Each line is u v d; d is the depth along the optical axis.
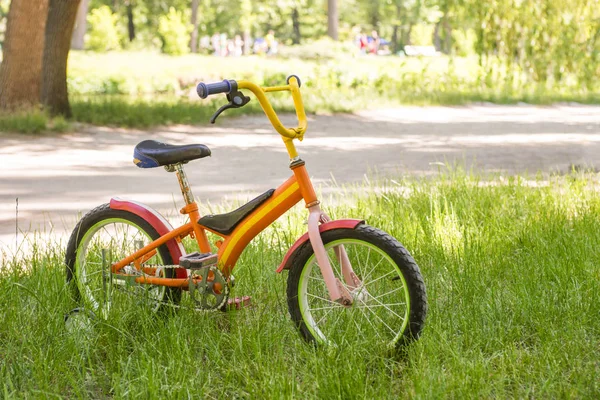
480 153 12.02
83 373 3.74
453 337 4.04
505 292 4.69
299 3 67.75
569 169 10.24
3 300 4.44
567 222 6.21
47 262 5.06
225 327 4.35
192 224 4.32
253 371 3.75
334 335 3.97
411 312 3.87
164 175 10.07
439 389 3.40
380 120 16.89
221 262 4.24
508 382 3.66
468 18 22.77
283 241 5.90
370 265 5.03
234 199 7.79
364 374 3.60
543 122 16.59
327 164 10.99
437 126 15.95
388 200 7.06
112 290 4.44
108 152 12.11
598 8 22.59
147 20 63.62
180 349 3.87
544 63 22.80
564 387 3.52
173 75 27.78
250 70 29.50
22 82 15.34
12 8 15.35
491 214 6.63
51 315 4.21
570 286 4.64
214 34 64.62
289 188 4.10
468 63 26.47
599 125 15.93
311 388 3.56
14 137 13.21
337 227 3.99
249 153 12.19
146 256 4.42
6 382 3.66
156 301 4.36
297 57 36.19
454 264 5.07
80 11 50.53
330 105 18.20
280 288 4.86
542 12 22.62
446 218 6.18
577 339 3.99
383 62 33.03
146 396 3.47
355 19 73.81
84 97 20.66
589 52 22.70
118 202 4.55
